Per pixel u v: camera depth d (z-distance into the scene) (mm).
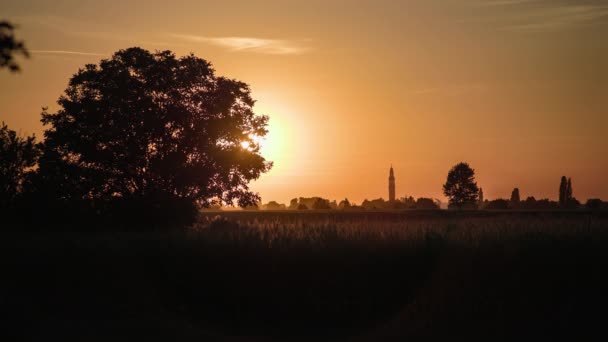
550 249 22594
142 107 48938
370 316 22547
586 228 26234
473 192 146125
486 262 22328
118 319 22625
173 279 24641
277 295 23266
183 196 48906
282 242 24656
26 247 26734
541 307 21469
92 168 48156
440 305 22109
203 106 51312
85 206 45594
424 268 22656
